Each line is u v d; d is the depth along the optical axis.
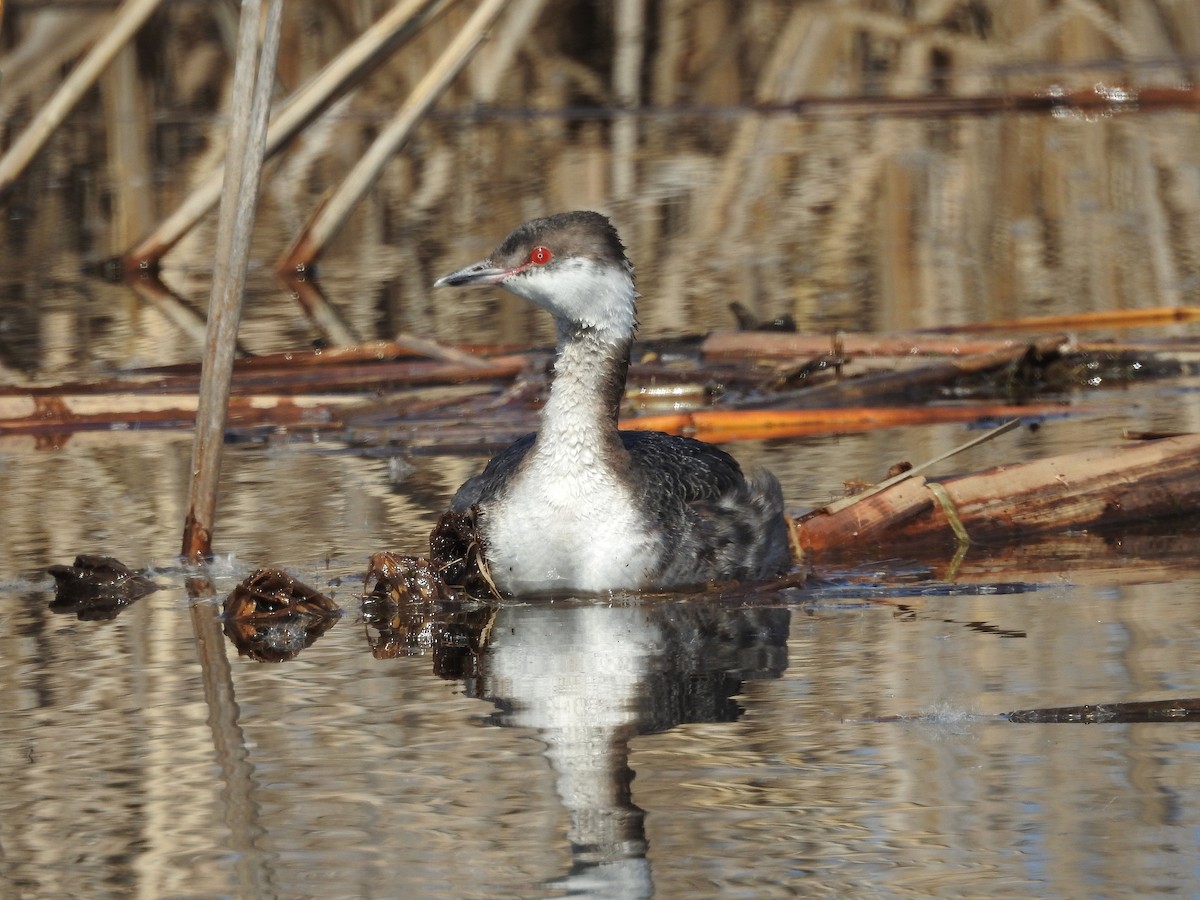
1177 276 21.00
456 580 10.89
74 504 13.03
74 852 6.92
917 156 28.38
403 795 7.43
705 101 33.09
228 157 11.09
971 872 6.59
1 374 17.41
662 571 10.83
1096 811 7.07
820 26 33.31
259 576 10.28
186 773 7.72
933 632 9.69
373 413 15.84
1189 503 12.27
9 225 25.41
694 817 7.15
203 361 11.30
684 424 15.10
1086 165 27.55
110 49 19.75
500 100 32.84
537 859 6.77
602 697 8.70
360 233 24.73
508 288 11.35
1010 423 12.02
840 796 7.31
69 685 9.01
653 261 22.69
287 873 6.71
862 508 11.99
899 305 20.00
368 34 19.22
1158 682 8.59
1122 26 34.53
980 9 34.47
